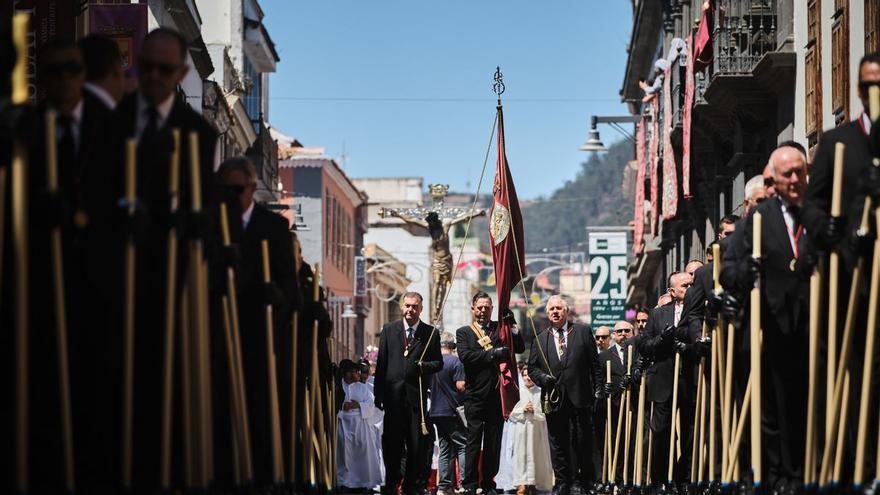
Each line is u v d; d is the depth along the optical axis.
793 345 22.48
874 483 19.20
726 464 24.30
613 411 38.12
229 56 88.50
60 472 16.88
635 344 38.19
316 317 27.14
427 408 37.75
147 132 18.22
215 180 19.52
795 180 22.41
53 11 36.94
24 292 15.87
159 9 58.75
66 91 17.53
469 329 37.34
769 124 53.69
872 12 38.88
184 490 18.53
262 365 22.80
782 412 22.64
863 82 20.14
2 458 16.48
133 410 18.12
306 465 27.14
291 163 121.44
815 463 21.05
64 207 16.50
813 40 46.00
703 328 29.08
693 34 61.34
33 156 17.16
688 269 34.22
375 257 151.50
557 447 37.19
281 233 23.48
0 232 16.19
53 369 16.95
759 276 22.47
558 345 37.41
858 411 20.89
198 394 18.56
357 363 46.12
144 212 17.19
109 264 17.62
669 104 64.12
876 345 19.72
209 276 20.02
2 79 17.17
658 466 34.84
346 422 45.28
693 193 66.06
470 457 37.12
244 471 20.89
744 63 52.50
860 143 20.70
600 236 86.44
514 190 41.50
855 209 19.47
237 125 87.38
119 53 18.52
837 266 20.45
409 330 37.19
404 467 38.66
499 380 37.78
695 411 31.23
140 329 18.12
